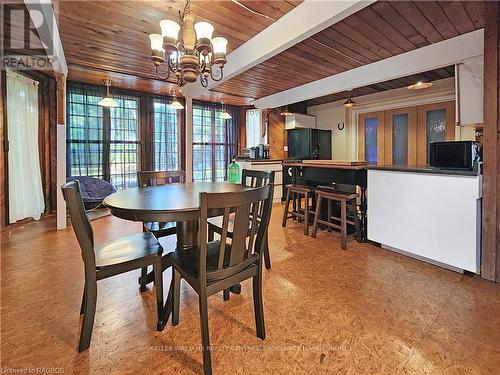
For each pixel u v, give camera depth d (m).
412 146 4.88
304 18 2.22
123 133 4.89
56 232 3.43
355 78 3.80
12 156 3.51
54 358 1.34
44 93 4.13
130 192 2.01
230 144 6.36
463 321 1.62
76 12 2.33
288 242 3.11
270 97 5.41
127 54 3.28
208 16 2.39
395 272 2.30
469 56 2.75
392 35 2.78
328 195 3.10
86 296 1.41
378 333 1.52
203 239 1.24
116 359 1.34
